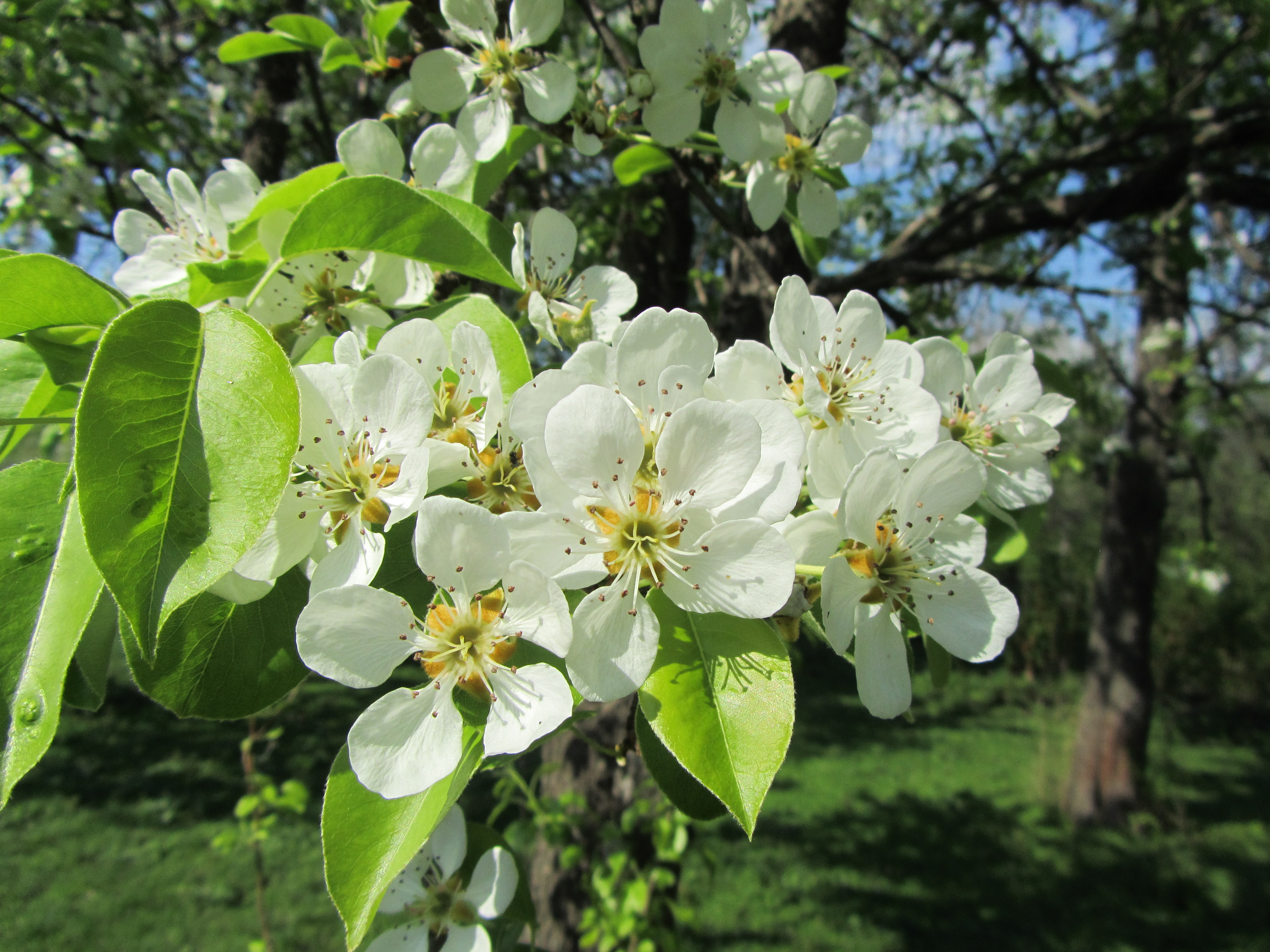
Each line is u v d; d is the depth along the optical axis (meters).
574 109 0.16
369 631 0.10
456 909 0.14
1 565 0.10
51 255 0.10
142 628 0.08
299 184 0.13
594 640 0.10
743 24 0.17
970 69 0.60
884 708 0.11
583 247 0.42
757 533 0.10
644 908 0.33
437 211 0.11
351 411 0.11
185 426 0.09
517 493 0.11
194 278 0.13
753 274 0.28
